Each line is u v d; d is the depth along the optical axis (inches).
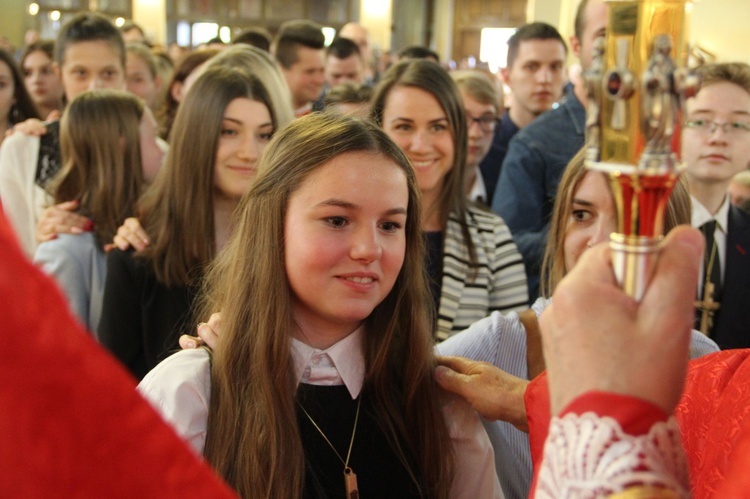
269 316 37.1
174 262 64.7
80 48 111.5
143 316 64.4
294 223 36.8
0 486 8.1
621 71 16.1
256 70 78.1
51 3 458.0
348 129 37.7
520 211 91.2
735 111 67.4
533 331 48.8
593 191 46.1
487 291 71.1
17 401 8.2
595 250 18.6
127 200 77.0
